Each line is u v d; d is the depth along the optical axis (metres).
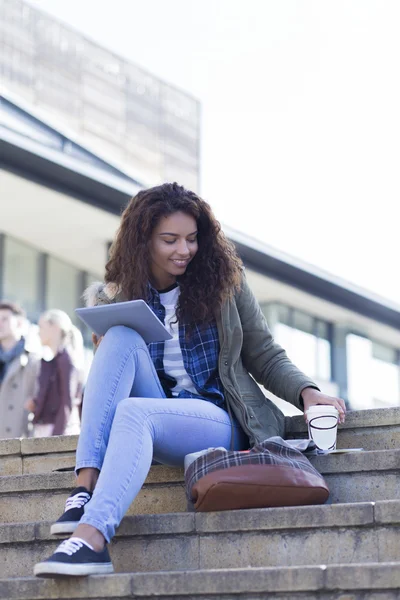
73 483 4.02
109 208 13.33
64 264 14.90
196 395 3.83
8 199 13.03
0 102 12.59
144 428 3.45
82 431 3.48
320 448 3.80
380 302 17.45
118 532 3.52
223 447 3.73
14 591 3.23
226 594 3.05
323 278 16.23
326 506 3.33
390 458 3.66
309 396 3.94
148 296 3.98
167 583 3.09
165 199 3.92
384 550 3.25
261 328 4.09
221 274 3.96
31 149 12.10
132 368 3.59
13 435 7.25
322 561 3.30
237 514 3.41
